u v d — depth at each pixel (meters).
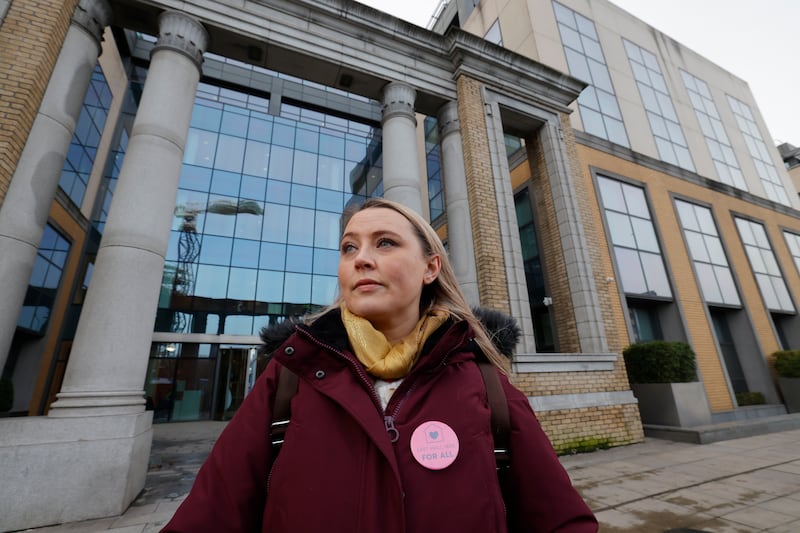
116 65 14.16
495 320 1.36
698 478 4.59
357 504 0.77
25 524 3.28
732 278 12.41
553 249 8.11
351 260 1.14
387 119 7.07
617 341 7.33
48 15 4.74
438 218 14.77
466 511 0.78
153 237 4.55
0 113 4.13
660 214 11.54
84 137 12.41
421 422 0.89
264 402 1.01
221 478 0.88
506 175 7.31
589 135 11.10
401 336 1.15
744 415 9.88
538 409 5.96
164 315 13.55
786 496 3.85
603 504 3.79
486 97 7.85
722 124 16.44
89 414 3.73
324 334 1.04
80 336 4.02
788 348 13.68
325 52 6.73
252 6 6.36
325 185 17.70
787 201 16.97
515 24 12.50
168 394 13.08
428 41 7.80
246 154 16.59
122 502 3.60
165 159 4.89
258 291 15.04
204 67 16.48
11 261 3.96
